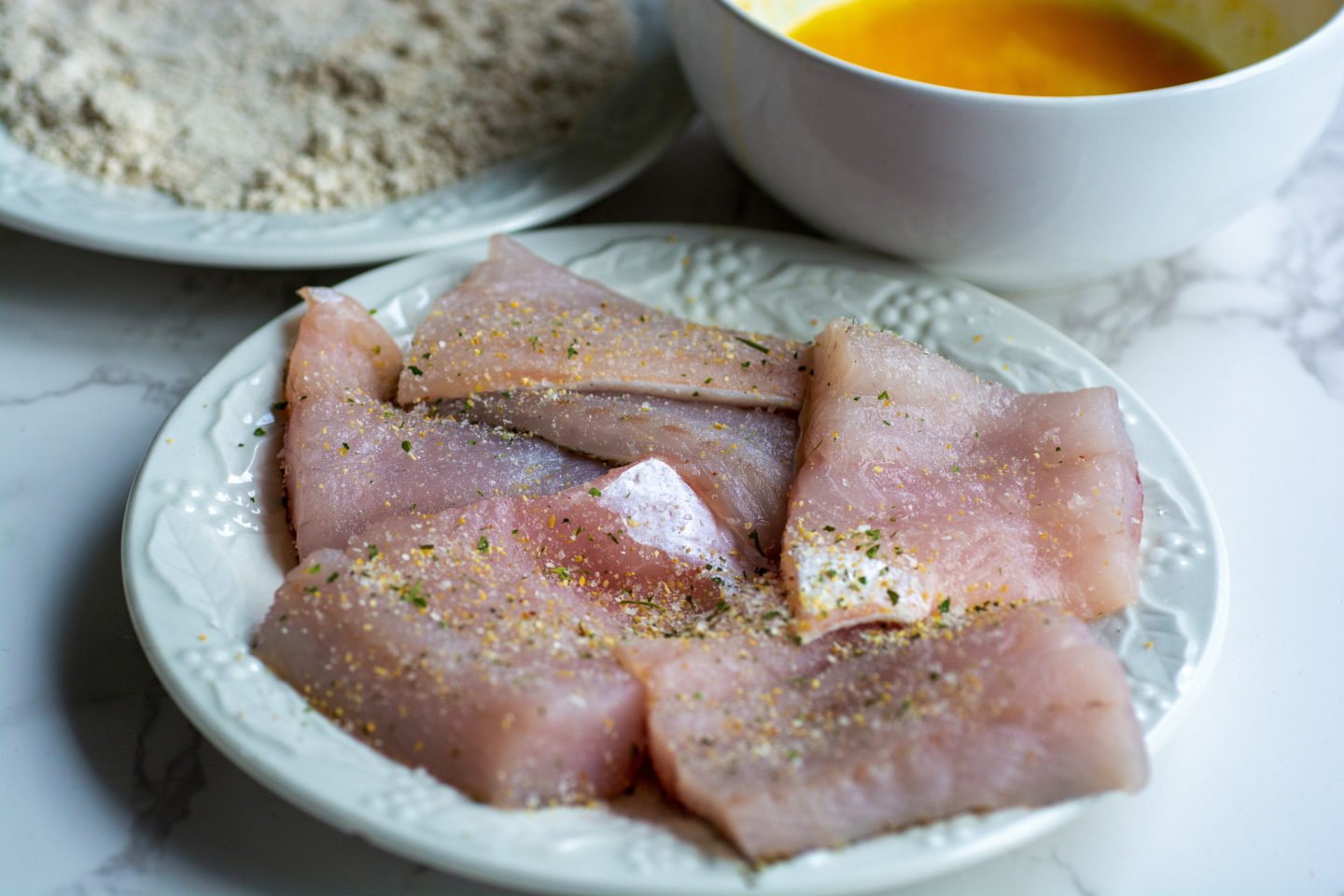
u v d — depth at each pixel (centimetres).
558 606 48
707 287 58
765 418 53
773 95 55
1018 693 44
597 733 44
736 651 46
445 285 57
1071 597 48
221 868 46
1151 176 54
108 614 51
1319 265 62
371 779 44
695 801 43
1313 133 56
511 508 50
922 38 63
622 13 68
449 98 63
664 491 50
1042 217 55
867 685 45
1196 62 61
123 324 59
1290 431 57
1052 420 52
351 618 46
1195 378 58
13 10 65
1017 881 46
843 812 43
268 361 54
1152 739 45
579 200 60
